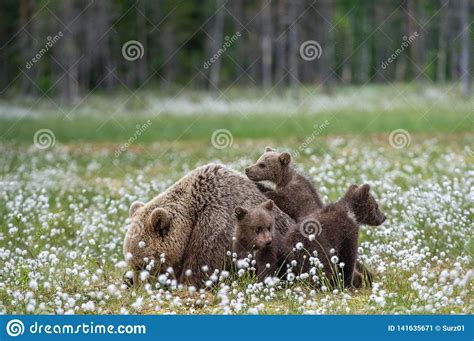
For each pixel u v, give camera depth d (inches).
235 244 343.9
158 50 2277.3
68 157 977.5
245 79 2324.1
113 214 518.3
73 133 1318.9
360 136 1108.5
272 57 2374.5
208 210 355.3
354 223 350.9
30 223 475.5
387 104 1662.2
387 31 2340.1
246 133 1232.2
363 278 359.6
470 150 819.4
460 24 2033.7
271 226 341.1
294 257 346.9
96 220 465.1
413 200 479.2
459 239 417.4
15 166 847.7
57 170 771.4
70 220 510.3
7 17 2085.4
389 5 2294.5
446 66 2372.0
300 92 2052.2
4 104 1877.5
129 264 351.6
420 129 1159.6
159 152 1059.3
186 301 335.6
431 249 414.3
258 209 342.3
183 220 353.7
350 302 328.8
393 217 475.5
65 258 425.1
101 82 2154.3
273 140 1113.4
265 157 399.2
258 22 2288.4
